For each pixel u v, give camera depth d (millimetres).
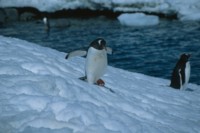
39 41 29359
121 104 7844
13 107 6188
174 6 35875
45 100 6512
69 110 6328
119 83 10102
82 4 37031
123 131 6293
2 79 7227
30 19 36062
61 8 36781
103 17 37375
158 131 6836
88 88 8031
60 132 5617
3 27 33531
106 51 9000
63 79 7801
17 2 36531
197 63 23203
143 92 9750
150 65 23078
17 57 9016
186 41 28734
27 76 7477
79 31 32469
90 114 6387
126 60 24172
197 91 12453
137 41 29000
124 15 34656
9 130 5539
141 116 7648
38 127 5723
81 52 9109
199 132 7656
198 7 36031
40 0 36656
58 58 10930
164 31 31859
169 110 8695
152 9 36219
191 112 9016
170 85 12727
